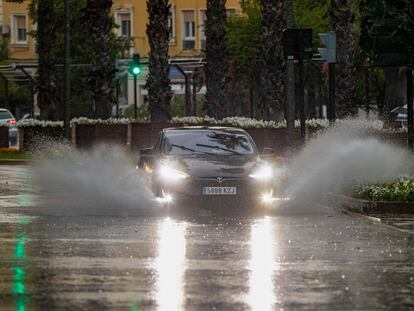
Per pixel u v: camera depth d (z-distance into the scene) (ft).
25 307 47.65
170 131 104.22
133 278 55.42
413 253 65.57
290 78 138.41
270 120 193.26
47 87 217.56
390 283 54.03
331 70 127.54
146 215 90.33
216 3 204.95
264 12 192.95
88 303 48.47
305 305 48.01
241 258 63.00
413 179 105.91
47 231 77.66
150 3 204.33
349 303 48.55
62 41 306.76
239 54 277.64
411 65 102.73
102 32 209.67
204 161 98.17
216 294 50.70
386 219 87.97
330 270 58.29
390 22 101.76
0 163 184.55
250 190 95.96
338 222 84.74
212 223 83.76
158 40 203.21
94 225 81.92
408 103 107.24
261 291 51.55
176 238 73.31
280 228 80.02
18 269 58.59
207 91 206.08
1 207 97.81
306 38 125.08
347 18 176.86
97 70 209.67
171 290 51.75
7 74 324.80
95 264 60.54
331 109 128.36
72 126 200.75
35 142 205.36
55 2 307.37
